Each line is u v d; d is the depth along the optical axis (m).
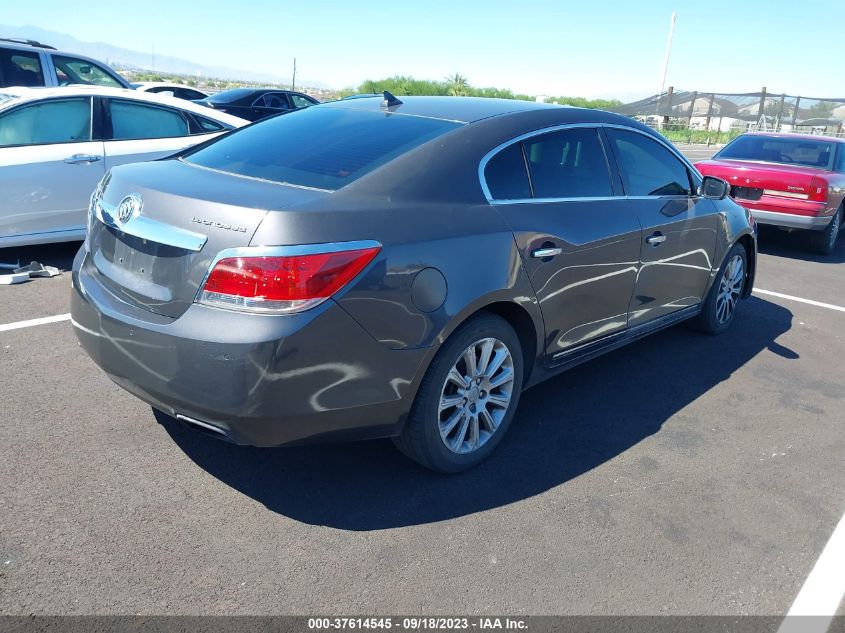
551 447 3.65
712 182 4.79
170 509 2.91
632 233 4.00
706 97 26.67
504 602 2.52
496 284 3.13
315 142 3.34
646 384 4.55
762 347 5.41
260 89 17.14
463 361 3.19
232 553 2.68
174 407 2.71
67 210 6.14
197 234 2.64
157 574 2.54
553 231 3.46
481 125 3.42
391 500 3.09
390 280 2.75
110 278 2.97
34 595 2.39
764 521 3.12
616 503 3.18
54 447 3.29
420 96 4.03
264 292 2.52
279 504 3.01
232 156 3.38
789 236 10.48
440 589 2.56
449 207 3.07
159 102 6.85
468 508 3.06
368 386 2.78
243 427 2.62
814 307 6.64
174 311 2.68
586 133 3.95
